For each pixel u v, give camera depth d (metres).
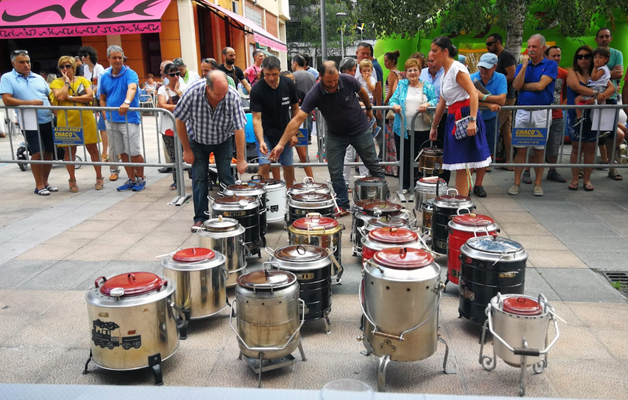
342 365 2.97
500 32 10.59
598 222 5.74
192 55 21.00
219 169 5.52
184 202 7.02
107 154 9.83
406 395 1.22
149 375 2.88
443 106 5.38
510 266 3.02
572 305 3.70
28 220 6.19
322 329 3.43
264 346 2.79
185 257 3.35
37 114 7.31
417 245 3.29
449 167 5.10
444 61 4.97
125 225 5.96
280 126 6.12
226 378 2.86
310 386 2.77
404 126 7.07
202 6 22.17
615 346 3.13
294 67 8.13
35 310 3.73
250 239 4.51
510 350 2.55
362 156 5.91
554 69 6.95
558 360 2.98
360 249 4.53
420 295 2.61
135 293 2.71
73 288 4.12
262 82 5.84
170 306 2.83
